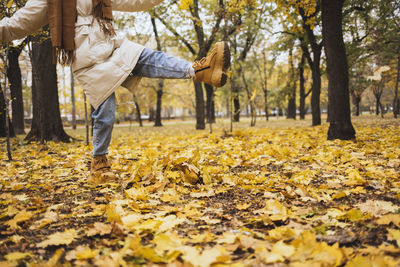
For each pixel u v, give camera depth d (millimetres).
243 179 2879
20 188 2719
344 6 12016
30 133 8398
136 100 24141
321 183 2701
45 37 6332
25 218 1820
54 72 8258
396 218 1574
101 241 1478
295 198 2242
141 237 1577
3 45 4984
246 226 1733
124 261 1258
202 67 2355
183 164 2934
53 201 2305
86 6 2387
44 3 2340
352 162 3396
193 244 1482
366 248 1359
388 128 8312
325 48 6188
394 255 1269
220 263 1234
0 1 4512
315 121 13617
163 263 1268
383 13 12594
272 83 31656
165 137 10039
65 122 36969
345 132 6000
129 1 2525
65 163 4113
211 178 2918
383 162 3381
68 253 1379
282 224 1750
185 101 41062
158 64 2443
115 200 2150
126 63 2414
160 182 2676
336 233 1534
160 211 1990
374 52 15109
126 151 5414
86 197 2385
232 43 15258
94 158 2795
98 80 2422
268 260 1208
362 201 2105
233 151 4832
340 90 6012
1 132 10836
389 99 36344
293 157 4211
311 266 1137
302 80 23188
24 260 1321
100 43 2416
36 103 8375
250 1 8133
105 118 2660
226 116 51219
